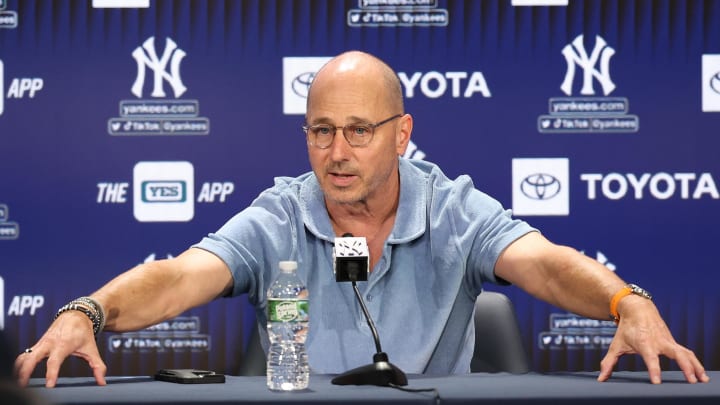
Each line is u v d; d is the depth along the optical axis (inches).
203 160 274.4
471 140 273.3
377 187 186.1
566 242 273.6
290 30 274.2
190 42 274.2
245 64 274.5
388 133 181.6
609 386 130.3
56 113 273.4
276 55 274.4
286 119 274.8
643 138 273.1
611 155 273.1
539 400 117.5
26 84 273.3
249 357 209.0
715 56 272.8
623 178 273.4
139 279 162.6
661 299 274.2
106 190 274.2
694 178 273.3
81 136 273.6
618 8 272.8
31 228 273.7
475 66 273.4
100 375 139.5
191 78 274.4
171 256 274.7
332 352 184.9
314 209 194.1
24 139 273.3
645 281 274.1
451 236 191.6
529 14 273.1
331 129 178.5
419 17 273.3
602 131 273.3
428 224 194.2
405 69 273.6
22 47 273.1
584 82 273.3
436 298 190.5
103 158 273.7
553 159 273.4
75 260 274.2
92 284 274.4
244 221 191.5
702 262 273.7
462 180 199.9
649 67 273.3
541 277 173.9
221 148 274.4
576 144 273.3
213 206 274.7
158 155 274.2
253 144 274.5
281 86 274.4
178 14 273.7
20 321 274.1
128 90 273.6
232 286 185.2
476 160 273.3
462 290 193.2
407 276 191.3
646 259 274.1
